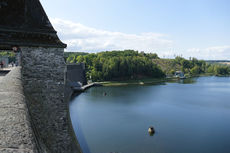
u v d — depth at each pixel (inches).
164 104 2148.1
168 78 5718.5
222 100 2409.0
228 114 1724.9
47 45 555.8
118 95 2751.0
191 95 2802.7
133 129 1307.8
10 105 200.7
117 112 1770.4
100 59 5049.2
